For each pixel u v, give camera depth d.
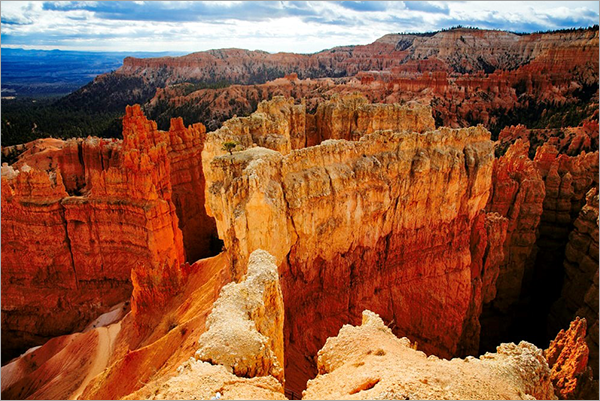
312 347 33.41
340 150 34.34
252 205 27.00
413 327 39.47
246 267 27.70
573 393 29.44
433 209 39.06
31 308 61.06
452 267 41.16
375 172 35.12
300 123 51.94
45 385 43.66
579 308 45.47
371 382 16.62
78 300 60.78
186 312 38.91
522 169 55.69
